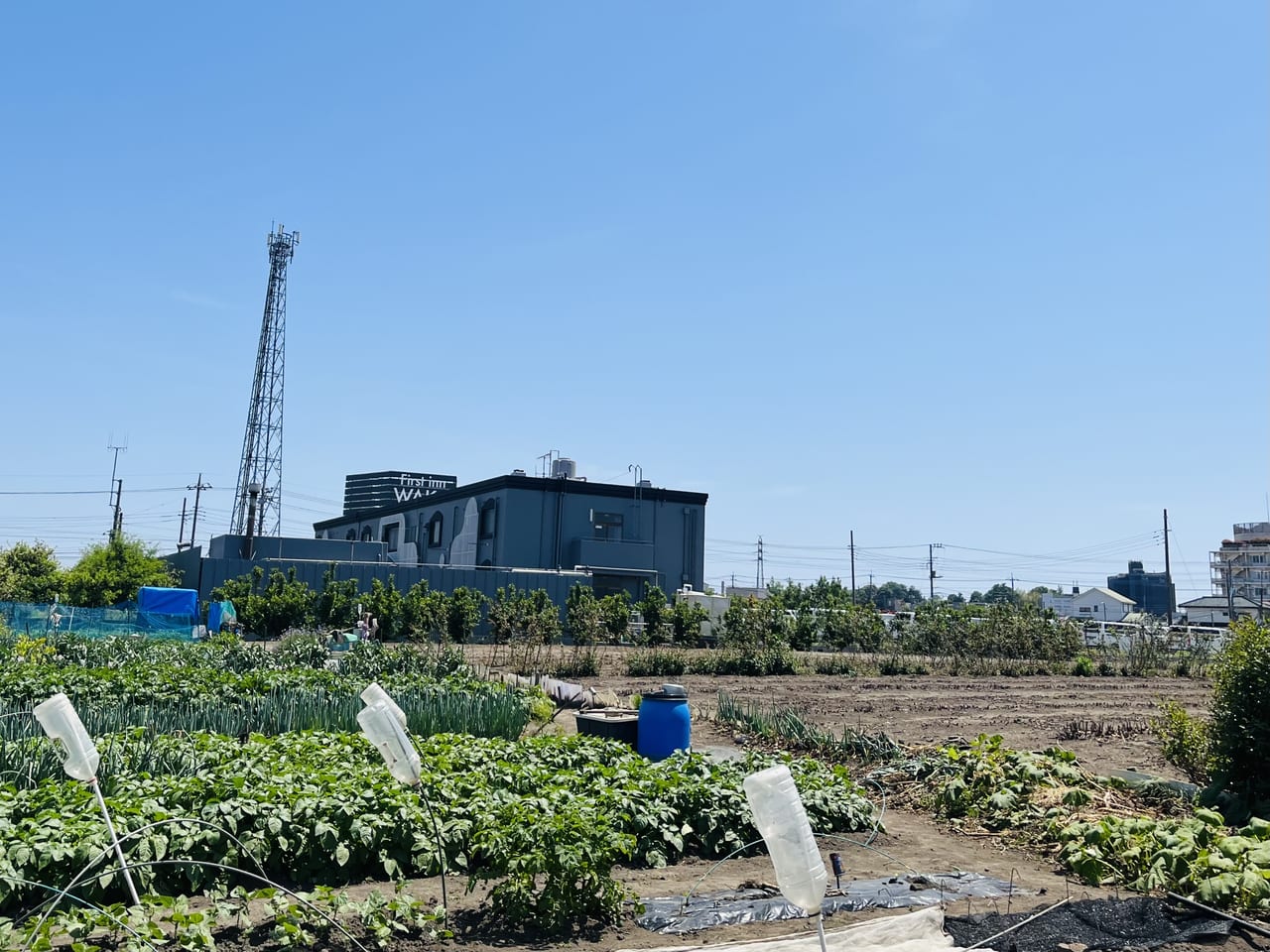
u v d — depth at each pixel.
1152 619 49.41
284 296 67.62
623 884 7.79
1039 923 6.66
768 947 6.27
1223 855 7.61
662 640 40.59
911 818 10.72
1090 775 11.41
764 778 4.36
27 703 15.10
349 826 7.68
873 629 42.06
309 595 39.88
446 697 15.48
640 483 61.66
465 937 6.51
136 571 55.81
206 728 12.66
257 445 65.62
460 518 62.88
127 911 5.95
